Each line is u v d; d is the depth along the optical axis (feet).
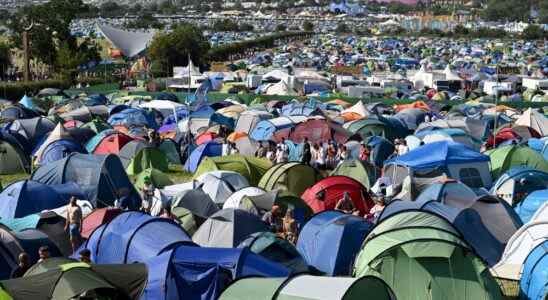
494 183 114.42
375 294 55.52
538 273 69.00
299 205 91.61
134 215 73.41
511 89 282.97
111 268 58.39
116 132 142.20
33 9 350.23
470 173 116.78
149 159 134.92
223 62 439.63
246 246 70.13
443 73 310.45
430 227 67.00
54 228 80.18
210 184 102.06
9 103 206.39
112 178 105.50
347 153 138.10
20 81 285.43
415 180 103.19
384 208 85.92
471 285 65.00
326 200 98.94
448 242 65.36
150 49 390.01
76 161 105.40
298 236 80.94
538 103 233.76
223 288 59.47
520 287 70.90
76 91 264.11
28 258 66.64
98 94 241.14
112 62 374.63
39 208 93.76
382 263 65.41
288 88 266.36
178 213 88.84
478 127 168.45
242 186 105.09
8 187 95.81
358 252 70.33
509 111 208.74
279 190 95.76
